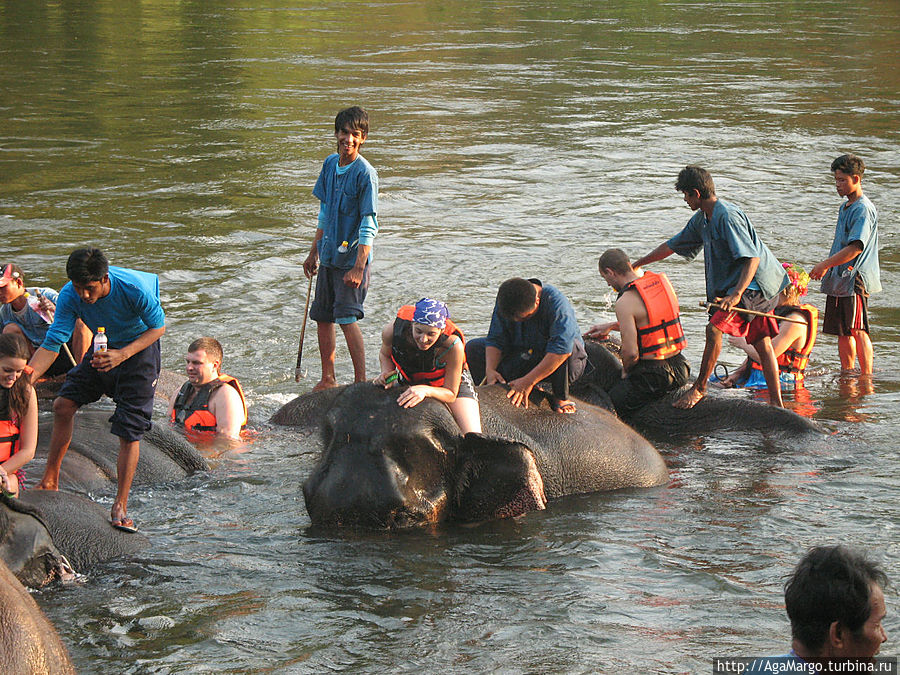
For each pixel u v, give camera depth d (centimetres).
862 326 2044
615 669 957
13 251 2661
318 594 1126
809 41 7469
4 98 4953
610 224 3094
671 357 1783
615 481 1488
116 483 1425
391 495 1311
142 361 1275
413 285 2494
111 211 3095
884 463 1553
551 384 1565
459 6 9712
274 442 1639
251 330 2192
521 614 1073
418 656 988
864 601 677
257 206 3197
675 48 7094
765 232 2989
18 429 1307
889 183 3575
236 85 5425
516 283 1505
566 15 9019
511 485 1364
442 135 4316
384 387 1373
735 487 1466
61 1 9294
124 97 5038
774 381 1834
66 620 1059
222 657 987
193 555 1227
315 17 8694
